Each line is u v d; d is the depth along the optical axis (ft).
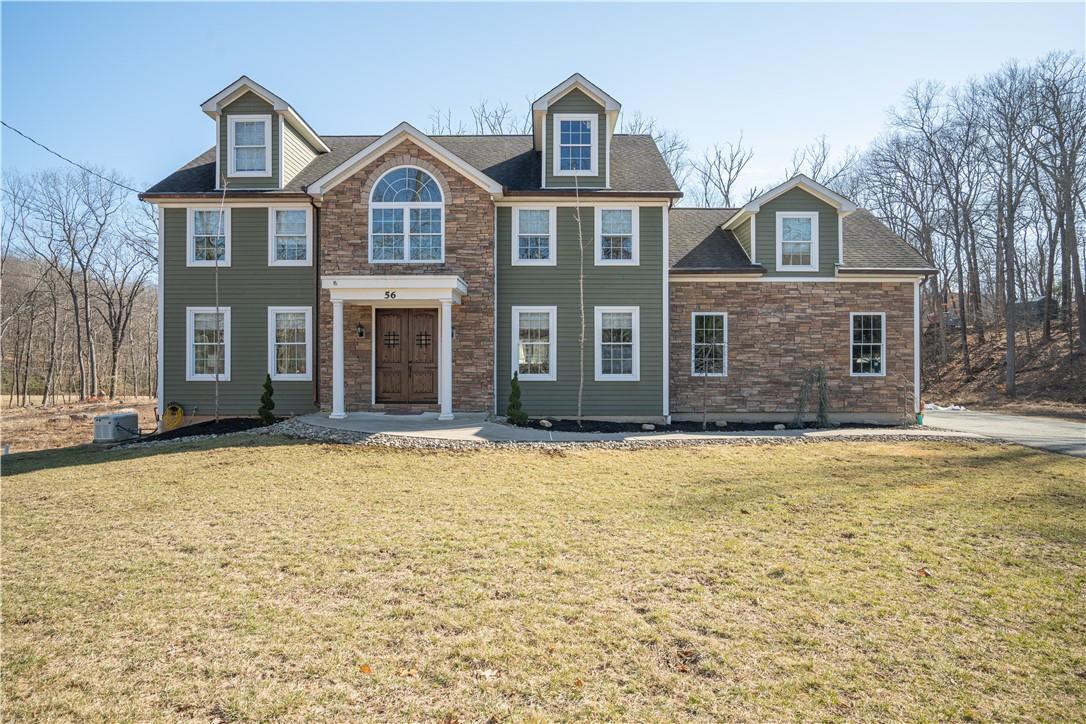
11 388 126.41
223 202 52.24
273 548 20.58
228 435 44.14
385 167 50.31
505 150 61.26
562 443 40.91
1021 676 12.90
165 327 53.21
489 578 17.94
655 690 12.19
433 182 50.49
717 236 61.11
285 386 53.06
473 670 12.87
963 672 13.01
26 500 27.40
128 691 12.13
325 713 11.35
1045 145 96.63
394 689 12.14
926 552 20.54
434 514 24.76
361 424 44.55
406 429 43.34
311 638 14.24
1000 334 113.19
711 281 55.21
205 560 19.48
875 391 55.11
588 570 18.61
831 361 55.11
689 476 32.30
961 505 26.61
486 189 50.57
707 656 13.52
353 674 12.68
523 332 52.95
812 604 16.33
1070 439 46.60
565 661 13.23
